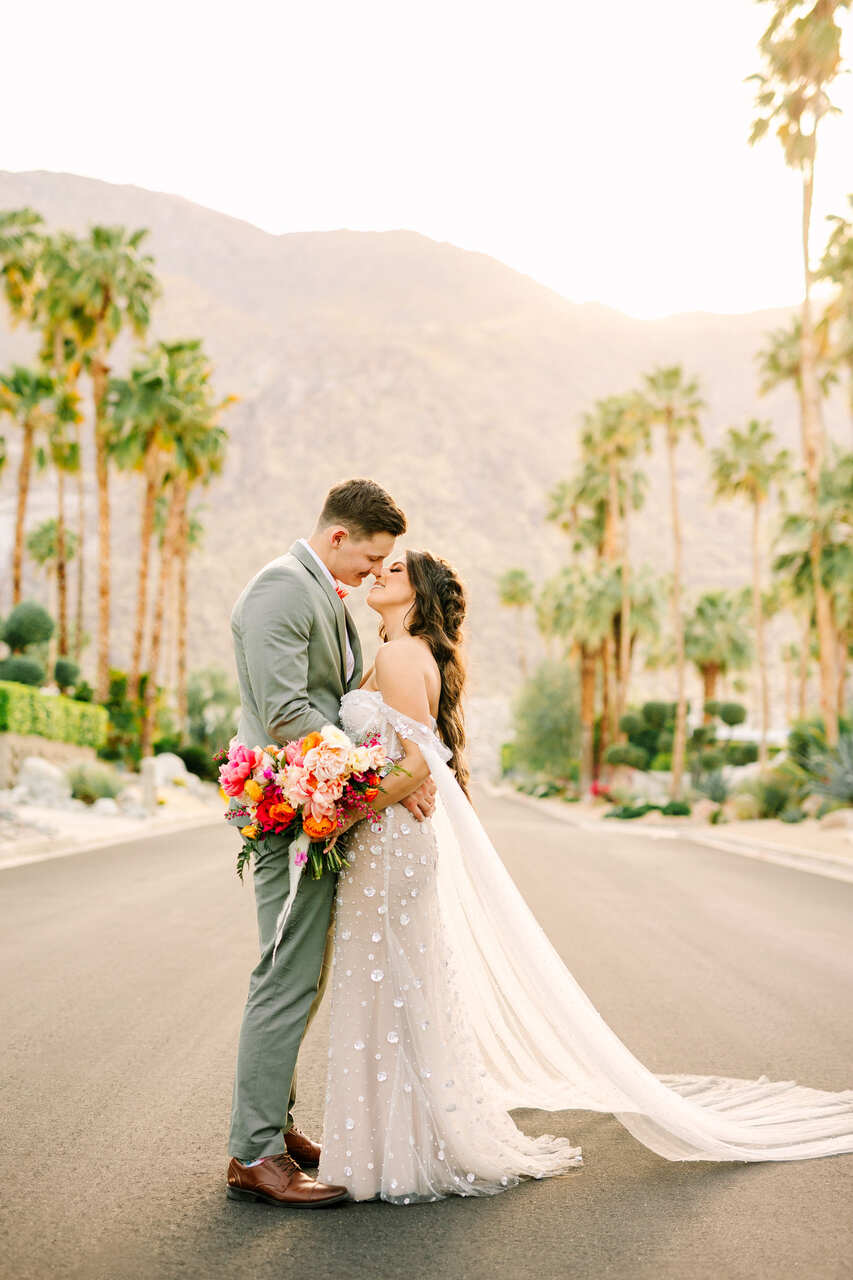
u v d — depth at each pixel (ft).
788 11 96.32
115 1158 13.33
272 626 12.82
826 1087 16.35
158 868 48.91
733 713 230.07
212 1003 21.83
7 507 572.92
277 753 12.75
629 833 97.35
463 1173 12.68
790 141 99.60
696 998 22.88
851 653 179.93
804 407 111.65
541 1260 10.53
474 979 14.44
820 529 109.19
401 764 13.11
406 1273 10.23
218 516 646.33
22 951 27.37
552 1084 14.73
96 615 496.23
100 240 123.44
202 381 132.36
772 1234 11.17
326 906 12.91
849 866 55.93
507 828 88.43
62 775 85.97
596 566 199.52
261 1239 11.06
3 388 139.23
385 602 14.12
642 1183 12.76
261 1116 12.26
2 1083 16.34
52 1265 10.33
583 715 203.41
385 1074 12.59
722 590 222.07
